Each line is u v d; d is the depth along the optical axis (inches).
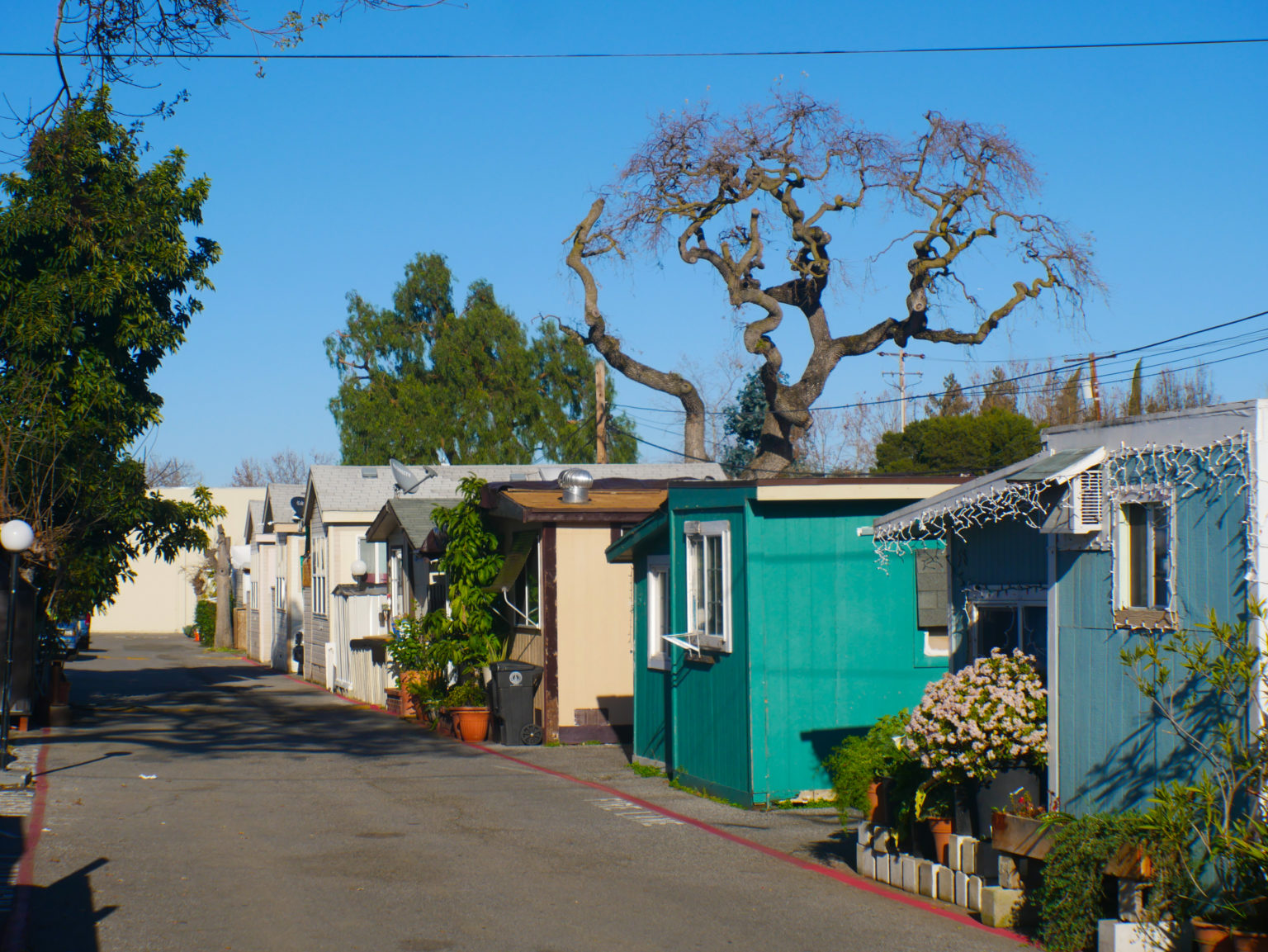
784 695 506.3
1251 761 268.8
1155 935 268.1
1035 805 335.3
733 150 1406.3
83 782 561.6
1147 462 307.4
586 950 296.5
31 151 485.1
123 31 448.8
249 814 486.6
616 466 1339.8
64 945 297.1
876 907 338.0
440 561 830.5
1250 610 269.3
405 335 2283.5
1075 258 1316.4
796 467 2050.9
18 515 784.3
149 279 875.4
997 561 389.4
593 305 1493.6
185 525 953.5
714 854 410.9
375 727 863.1
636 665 653.9
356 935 308.3
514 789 560.1
